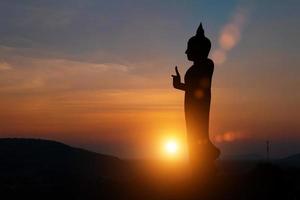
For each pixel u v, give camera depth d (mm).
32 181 50594
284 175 31719
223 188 28938
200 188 28828
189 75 29875
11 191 41750
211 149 29531
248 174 30594
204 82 29688
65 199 38531
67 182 45000
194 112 29719
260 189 29203
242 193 28656
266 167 31031
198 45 29656
